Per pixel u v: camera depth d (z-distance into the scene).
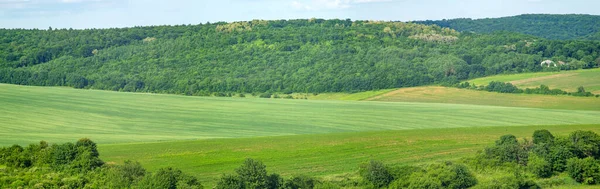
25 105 131.62
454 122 113.31
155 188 58.25
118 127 112.75
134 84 185.88
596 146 68.81
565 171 65.62
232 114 128.88
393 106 138.62
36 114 122.75
